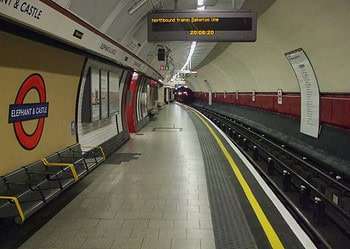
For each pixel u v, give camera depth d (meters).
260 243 3.92
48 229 4.36
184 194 5.82
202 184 6.45
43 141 5.66
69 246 3.89
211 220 4.64
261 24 10.96
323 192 7.45
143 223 4.56
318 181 7.92
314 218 6.07
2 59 4.31
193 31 8.24
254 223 4.50
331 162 8.94
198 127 17.52
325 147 9.73
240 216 4.78
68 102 6.74
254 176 7.07
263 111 18.33
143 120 17.86
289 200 6.42
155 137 13.45
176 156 9.38
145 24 10.28
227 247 3.84
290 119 13.41
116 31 8.09
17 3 3.48
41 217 4.76
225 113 31.08
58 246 3.88
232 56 19.64
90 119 7.64
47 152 5.82
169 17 8.24
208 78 37.62
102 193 5.91
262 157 11.68
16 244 3.92
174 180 6.77
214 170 7.62
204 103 46.66
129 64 10.55
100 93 8.45
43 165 5.38
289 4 8.31
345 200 6.33
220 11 8.20
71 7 5.20
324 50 8.70
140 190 6.08
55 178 5.32
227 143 11.81
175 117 24.75
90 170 6.25
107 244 3.94
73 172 5.41
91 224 4.53
